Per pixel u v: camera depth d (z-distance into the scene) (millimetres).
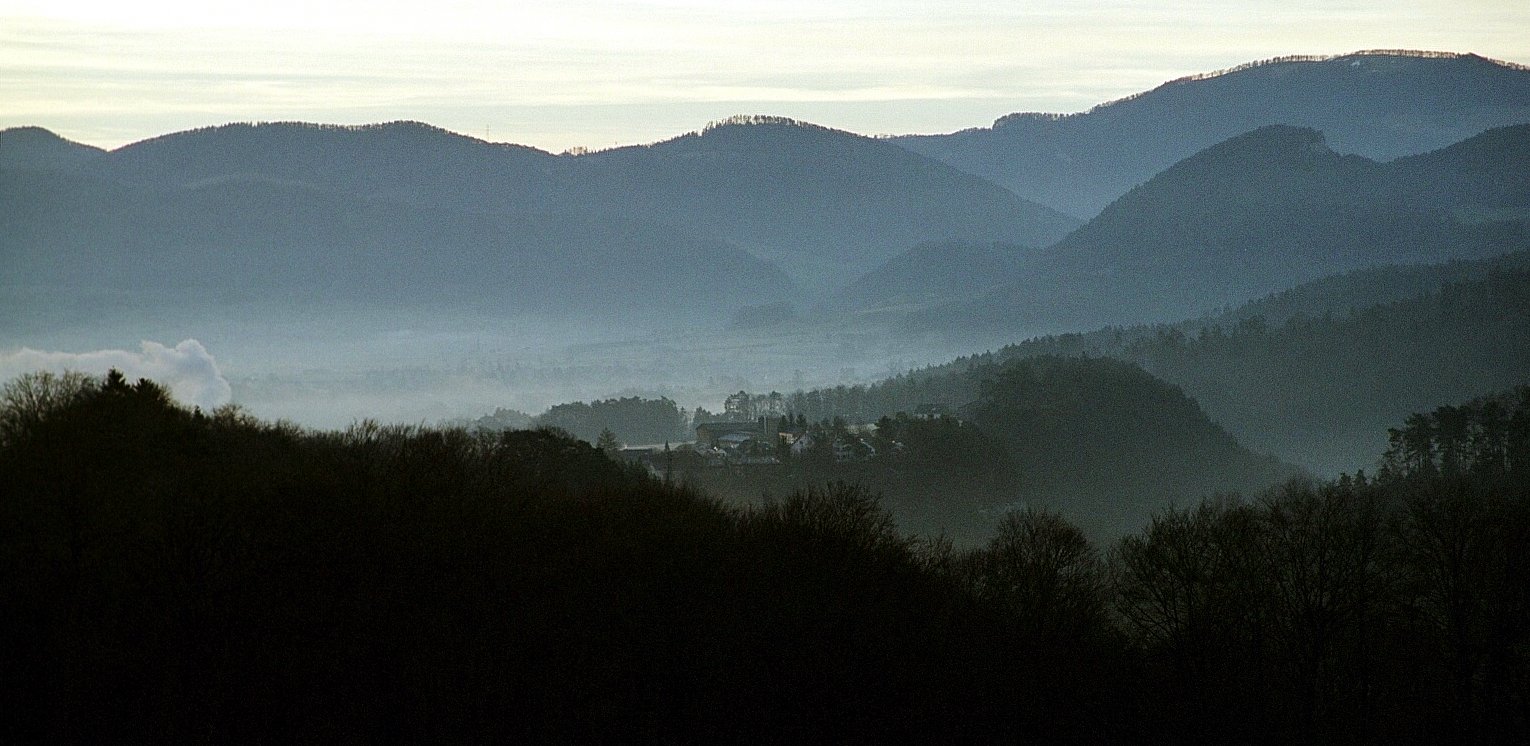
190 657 62188
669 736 71000
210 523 69500
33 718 58188
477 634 71000
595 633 74625
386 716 64188
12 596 62312
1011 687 85125
